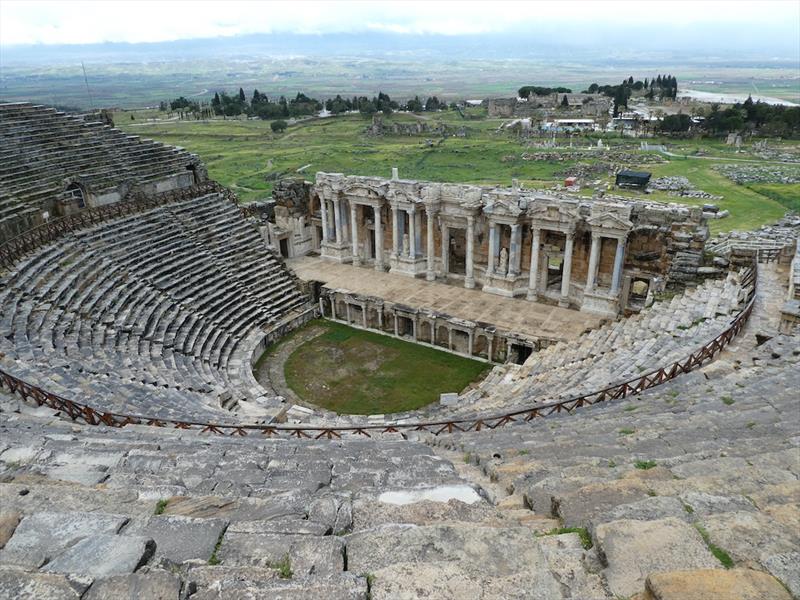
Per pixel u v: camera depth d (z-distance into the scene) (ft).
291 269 180.75
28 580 21.56
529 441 52.34
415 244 171.32
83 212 145.59
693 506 26.94
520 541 24.80
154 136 578.25
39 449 45.73
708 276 127.34
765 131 520.83
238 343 140.67
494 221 154.40
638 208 136.46
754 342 81.15
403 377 135.13
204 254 156.56
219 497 32.42
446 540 24.97
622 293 145.28
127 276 133.08
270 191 325.83
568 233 144.05
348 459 47.70
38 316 104.83
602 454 43.21
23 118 152.76
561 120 596.29
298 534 26.99
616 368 84.23
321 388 130.93
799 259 103.30
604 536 23.39
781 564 21.16
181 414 77.30
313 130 597.52
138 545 24.30
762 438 40.57
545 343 132.46
